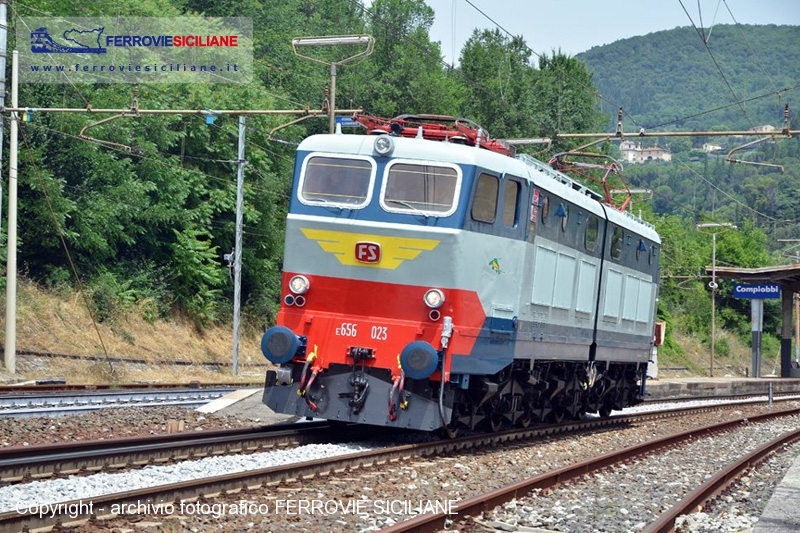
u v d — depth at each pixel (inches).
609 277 776.3
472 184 533.6
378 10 2490.2
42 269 1288.1
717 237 3216.0
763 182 6043.3
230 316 1574.8
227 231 1594.5
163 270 1448.1
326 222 543.2
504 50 2586.1
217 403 738.2
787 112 908.0
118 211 1322.6
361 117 587.5
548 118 2529.5
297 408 543.5
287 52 2068.2
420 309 528.4
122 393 793.6
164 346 1349.7
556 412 767.7
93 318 1198.9
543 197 615.5
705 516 412.8
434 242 526.6
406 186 538.0
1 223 1098.1
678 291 3004.4
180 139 1520.7
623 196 2522.1
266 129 1642.5
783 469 625.3
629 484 502.9
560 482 479.8
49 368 1066.7
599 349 770.2
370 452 486.9
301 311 546.0
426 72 2315.5
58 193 1226.0
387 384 529.7
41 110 938.1
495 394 606.2
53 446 434.6
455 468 494.0
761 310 2250.2
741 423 978.1
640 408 1130.7
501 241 560.7
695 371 2645.2
